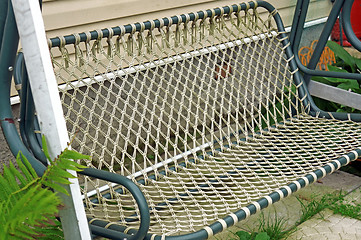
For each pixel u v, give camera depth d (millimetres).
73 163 1282
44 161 1658
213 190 2111
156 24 2412
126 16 3031
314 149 2414
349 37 2631
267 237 2312
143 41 2406
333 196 2820
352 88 3432
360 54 4621
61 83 2793
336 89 2777
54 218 1401
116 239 1673
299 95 2846
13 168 1331
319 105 3422
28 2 1283
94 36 2223
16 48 1398
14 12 1303
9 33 1355
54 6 2725
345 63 3973
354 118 2680
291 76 2838
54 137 1352
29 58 1318
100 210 1972
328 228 2570
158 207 1999
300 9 2752
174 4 3229
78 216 1404
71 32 2840
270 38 2828
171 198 2090
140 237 1535
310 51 4035
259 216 2670
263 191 2043
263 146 2486
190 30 2582
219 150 2477
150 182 2232
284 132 2670
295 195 2854
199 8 3383
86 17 2867
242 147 2465
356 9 4922
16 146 1438
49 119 1344
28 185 1239
